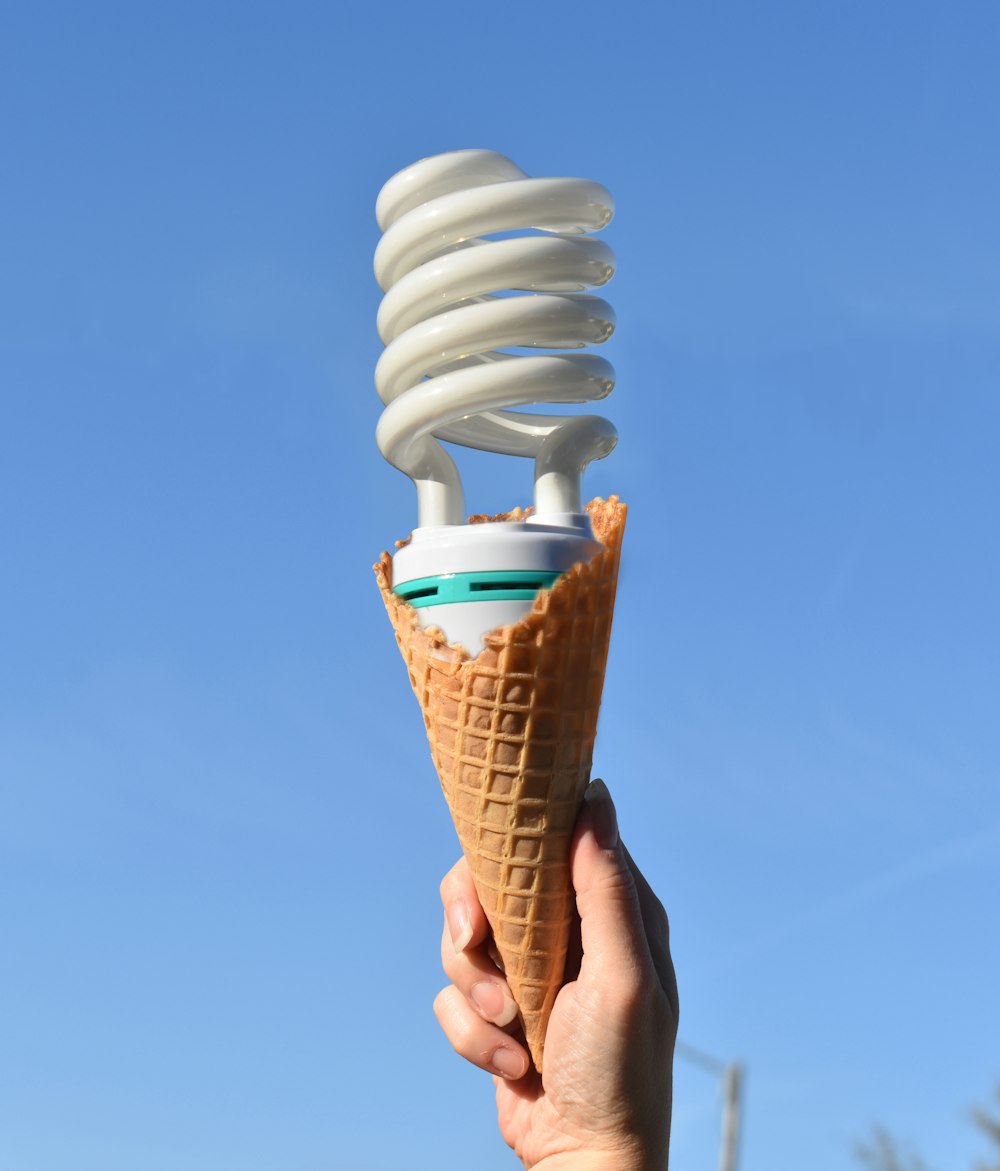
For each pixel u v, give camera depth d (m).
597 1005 0.46
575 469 0.48
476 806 0.47
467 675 0.45
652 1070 0.47
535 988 0.49
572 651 0.46
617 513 0.49
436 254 0.49
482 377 0.46
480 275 0.47
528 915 0.48
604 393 0.48
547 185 0.47
